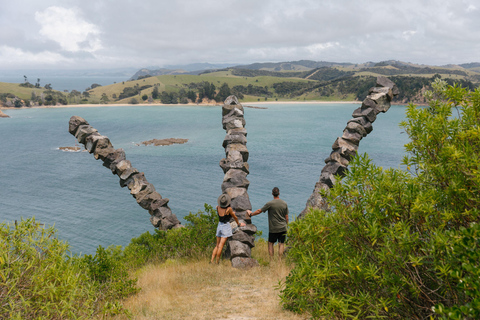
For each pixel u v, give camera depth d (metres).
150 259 10.04
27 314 3.25
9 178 108.31
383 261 3.22
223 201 8.75
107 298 6.07
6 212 76.44
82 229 67.38
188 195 85.88
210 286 6.97
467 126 3.41
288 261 8.08
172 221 12.66
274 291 6.40
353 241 3.56
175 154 136.62
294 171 105.56
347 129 11.47
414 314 3.11
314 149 140.25
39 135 199.88
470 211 2.84
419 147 3.61
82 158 140.62
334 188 3.67
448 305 2.88
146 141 164.50
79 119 13.69
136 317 5.39
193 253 9.74
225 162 11.66
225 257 9.22
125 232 66.31
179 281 7.37
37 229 3.79
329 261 3.64
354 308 3.54
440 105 3.76
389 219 3.40
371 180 3.54
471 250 2.41
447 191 3.08
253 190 86.25
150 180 99.06
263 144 152.00
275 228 8.66
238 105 14.48
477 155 3.06
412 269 3.12
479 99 3.44
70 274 3.57
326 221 3.77
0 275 3.16
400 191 3.34
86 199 88.06
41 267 3.49
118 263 7.16
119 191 95.88
